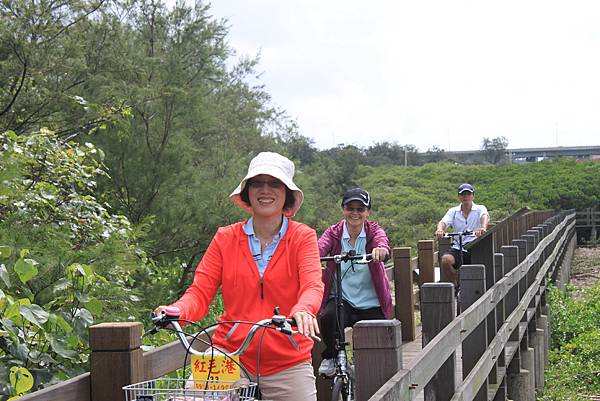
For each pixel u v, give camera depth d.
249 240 4.02
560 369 12.62
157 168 11.68
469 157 90.25
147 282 9.84
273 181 3.99
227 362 3.50
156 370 3.98
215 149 14.24
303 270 3.92
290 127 24.41
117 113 10.70
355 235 6.64
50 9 9.92
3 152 7.04
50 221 7.30
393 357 3.73
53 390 3.35
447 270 10.45
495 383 7.36
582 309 16.23
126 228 8.26
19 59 9.67
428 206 36.84
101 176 11.62
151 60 11.72
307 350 3.99
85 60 10.86
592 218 41.94
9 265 5.21
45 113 10.28
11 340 4.59
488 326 7.43
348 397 5.88
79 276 5.26
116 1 11.96
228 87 21.17
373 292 6.57
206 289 4.01
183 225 11.72
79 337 4.95
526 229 18.14
